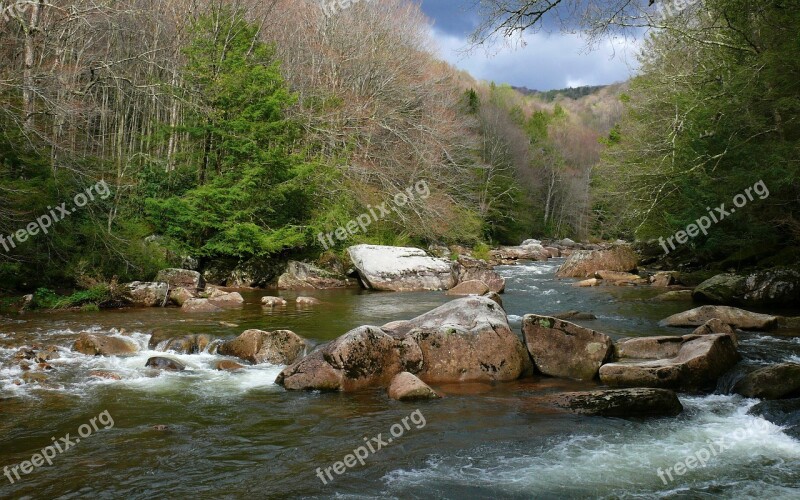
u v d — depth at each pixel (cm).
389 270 2159
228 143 2216
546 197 6831
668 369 882
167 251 2066
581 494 552
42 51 1953
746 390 835
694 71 2128
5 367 973
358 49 3622
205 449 650
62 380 915
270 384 914
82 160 1759
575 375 961
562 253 4650
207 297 1775
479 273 2169
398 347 937
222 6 2528
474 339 966
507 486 568
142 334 1235
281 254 2402
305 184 2470
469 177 3888
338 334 1248
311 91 3147
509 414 774
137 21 2600
